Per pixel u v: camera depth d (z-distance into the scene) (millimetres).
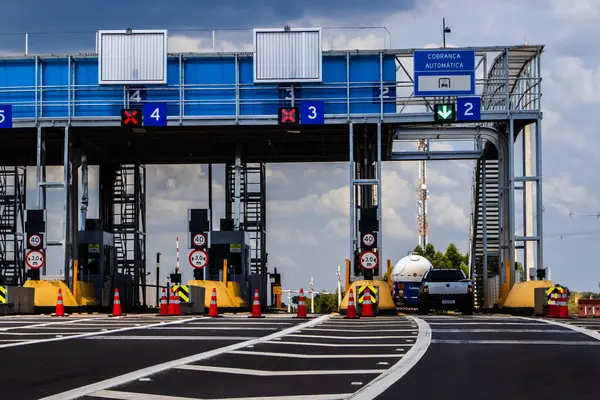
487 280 72625
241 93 62438
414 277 85438
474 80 61062
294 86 62125
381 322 41344
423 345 27172
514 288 58875
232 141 69562
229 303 61875
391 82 61875
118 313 49625
